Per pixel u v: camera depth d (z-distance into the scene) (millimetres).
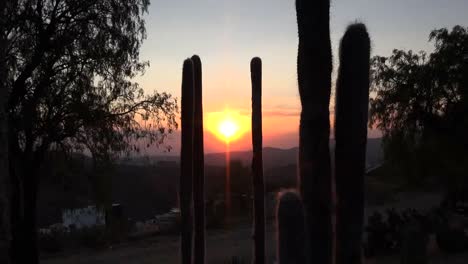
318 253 4574
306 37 4793
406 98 22000
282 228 4074
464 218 22078
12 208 16234
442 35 21922
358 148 4523
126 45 16828
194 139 7285
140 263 23844
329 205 4637
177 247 28125
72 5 16078
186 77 6680
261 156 7707
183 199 6820
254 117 7672
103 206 19156
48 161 17875
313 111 4715
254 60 7699
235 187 42094
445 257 14992
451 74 21422
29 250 16672
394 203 37812
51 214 35031
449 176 23438
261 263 7652
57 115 16484
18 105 15906
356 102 4527
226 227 34125
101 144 17297
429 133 22547
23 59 15688
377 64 22750
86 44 16234
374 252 17641
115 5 16719
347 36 4590
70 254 27203
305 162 4703
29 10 15273
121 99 17609
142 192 51312
